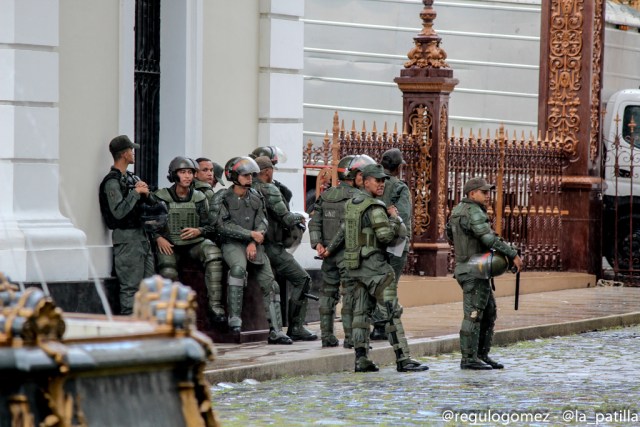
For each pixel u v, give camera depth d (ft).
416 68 143.54
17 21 93.61
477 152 151.84
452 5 186.09
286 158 112.98
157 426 34.88
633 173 172.86
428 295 138.62
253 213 100.99
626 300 149.89
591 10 169.17
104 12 100.94
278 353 95.76
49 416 32.35
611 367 99.50
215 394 82.07
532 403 80.23
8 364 31.94
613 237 174.91
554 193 166.91
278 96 118.11
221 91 113.60
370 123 183.01
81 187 98.48
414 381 89.92
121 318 37.99
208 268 101.04
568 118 169.07
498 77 187.93
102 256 98.78
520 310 136.26
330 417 73.77
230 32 114.21
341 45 181.68
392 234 93.09
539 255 165.89
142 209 98.32
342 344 103.30
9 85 93.50
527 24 188.44
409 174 143.33
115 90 101.96
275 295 102.47
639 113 175.32
